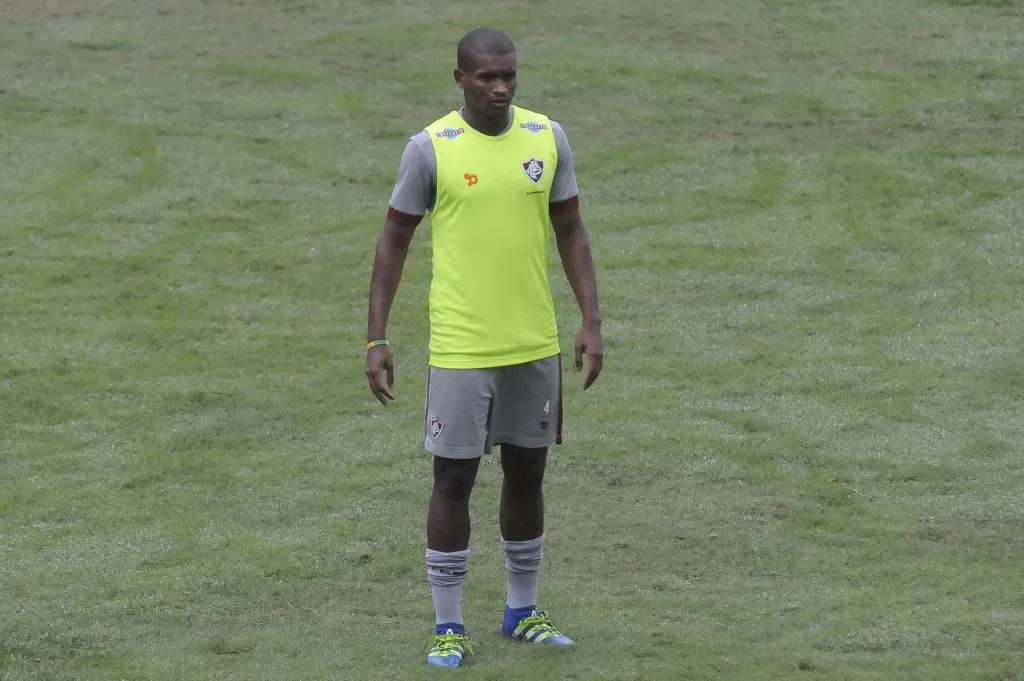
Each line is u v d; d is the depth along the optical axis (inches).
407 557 780.0
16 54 2226.9
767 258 1460.4
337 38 2293.3
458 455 603.5
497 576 745.0
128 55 2230.6
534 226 601.6
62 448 984.9
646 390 1099.3
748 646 621.3
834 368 1138.7
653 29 2316.7
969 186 1667.1
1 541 809.5
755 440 979.9
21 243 1519.4
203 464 952.9
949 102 1982.0
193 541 807.7
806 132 1888.5
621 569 753.0
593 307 625.3
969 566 742.5
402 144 1878.7
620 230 1567.4
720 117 1952.5
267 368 1170.0
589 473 921.5
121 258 1472.7
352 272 1441.9
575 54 2196.1
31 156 1822.1
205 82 2113.7
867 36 2282.2
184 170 1777.8
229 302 1348.4
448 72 2142.0
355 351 1217.4
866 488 884.0
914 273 1397.6
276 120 1963.6
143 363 1178.6
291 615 693.3
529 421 617.9
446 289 601.3
